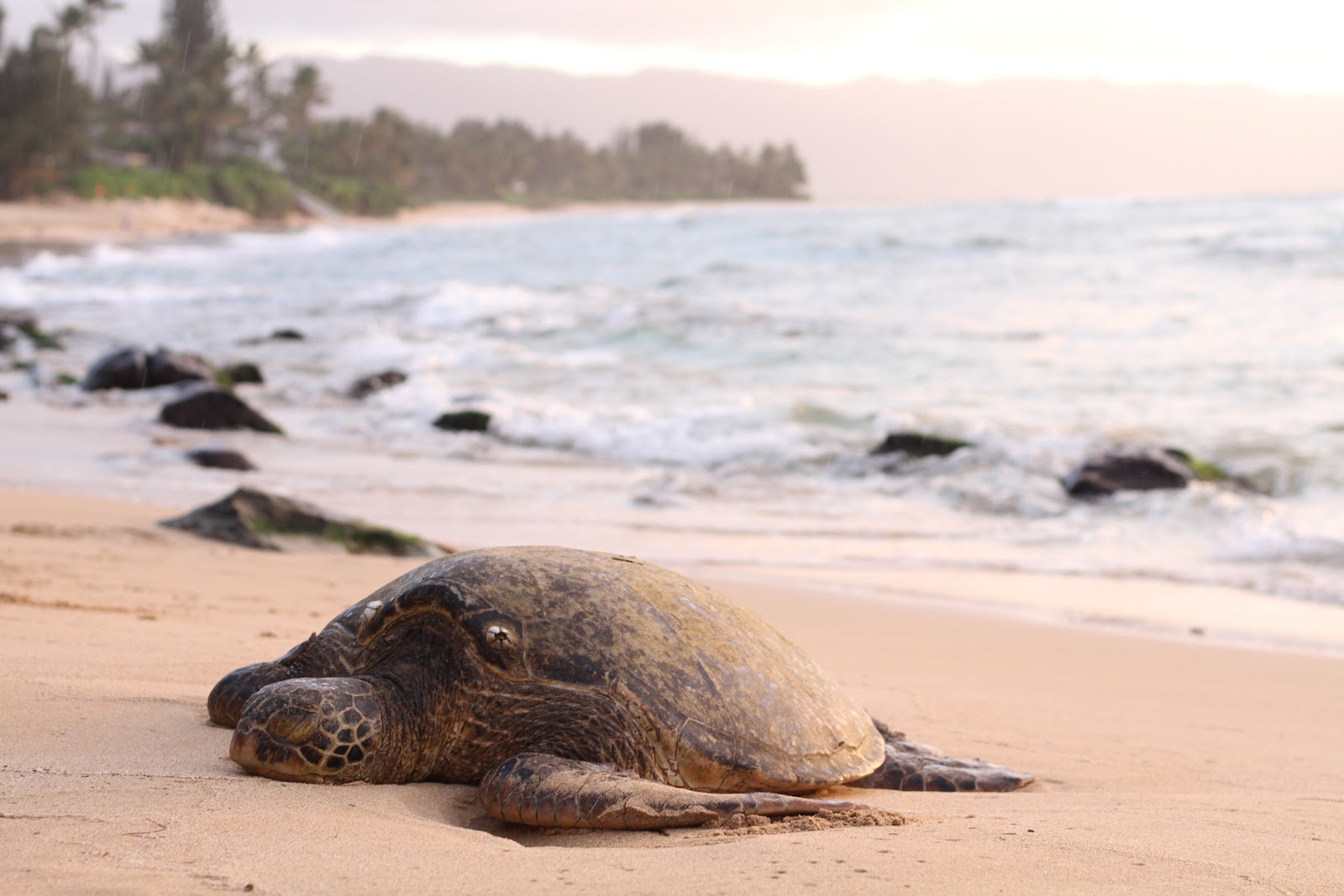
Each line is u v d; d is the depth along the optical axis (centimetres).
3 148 9181
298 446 1631
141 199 10062
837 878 280
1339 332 2303
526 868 285
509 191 19688
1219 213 5959
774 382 2027
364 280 3978
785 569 1054
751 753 385
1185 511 1243
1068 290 3080
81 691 462
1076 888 281
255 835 301
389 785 364
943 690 682
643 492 1361
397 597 393
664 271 3956
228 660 554
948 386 1947
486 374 2184
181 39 13938
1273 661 781
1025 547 1154
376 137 14550
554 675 373
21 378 2147
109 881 262
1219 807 417
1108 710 649
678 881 276
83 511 1116
